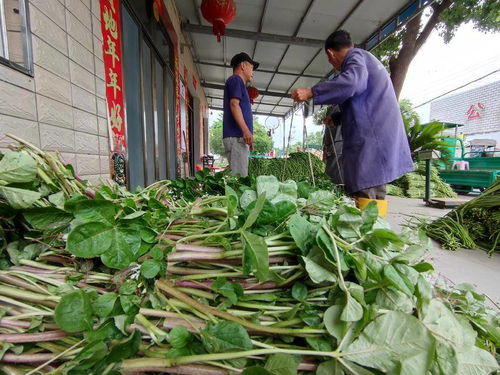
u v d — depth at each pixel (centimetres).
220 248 53
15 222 56
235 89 212
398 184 495
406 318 41
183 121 422
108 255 48
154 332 41
